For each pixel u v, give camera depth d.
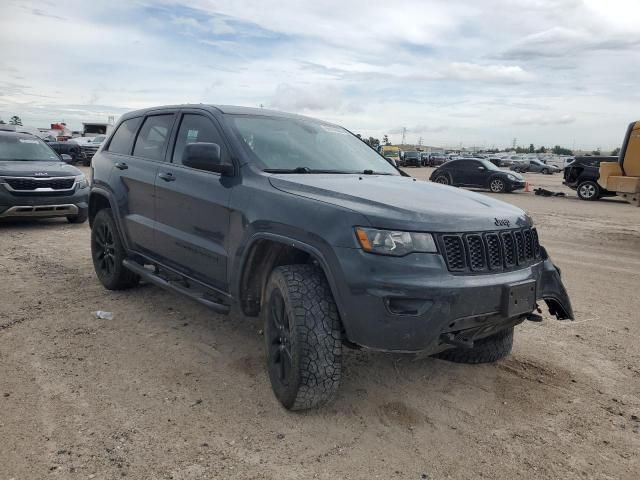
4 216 9.09
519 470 2.79
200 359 3.97
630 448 3.04
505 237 3.21
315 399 3.10
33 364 3.77
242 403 3.33
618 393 3.71
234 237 3.62
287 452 2.84
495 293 3.01
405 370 3.95
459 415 3.33
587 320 5.31
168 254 4.47
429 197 3.39
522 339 4.71
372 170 4.41
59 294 5.43
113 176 5.28
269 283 3.34
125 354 4.01
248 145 3.94
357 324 2.87
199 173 4.13
